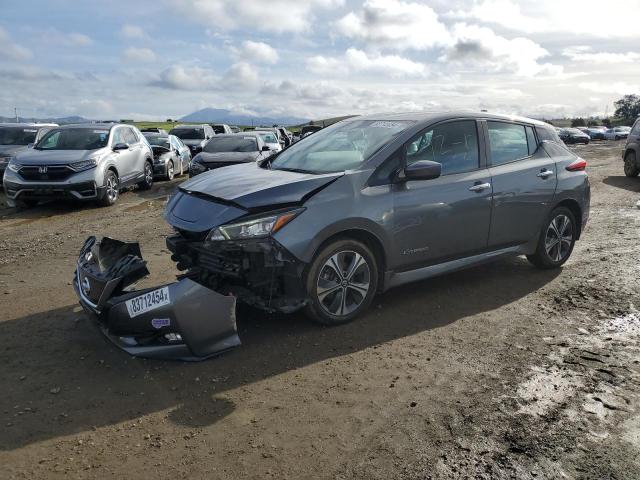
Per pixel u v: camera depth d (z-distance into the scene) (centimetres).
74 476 268
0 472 269
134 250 466
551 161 591
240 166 535
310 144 543
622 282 575
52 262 671
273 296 425
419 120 504
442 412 326
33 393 347
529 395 346
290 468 274
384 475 269
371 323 464
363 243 461
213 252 423
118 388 354
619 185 1396
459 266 523
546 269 621
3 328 450
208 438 301
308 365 388
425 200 478
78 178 1102
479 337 439
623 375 372
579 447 291
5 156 1445
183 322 371
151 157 1451
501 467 275
